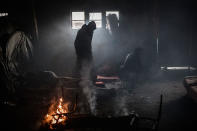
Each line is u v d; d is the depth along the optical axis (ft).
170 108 23.43
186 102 25.46
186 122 19.43
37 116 15.53
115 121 14.67
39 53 39.75
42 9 41.06
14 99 18.69
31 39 36.22
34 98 18.65
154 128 13.19
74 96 23.99
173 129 17.89
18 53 27.89
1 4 38.70
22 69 27.27
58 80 23.24
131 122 13.57
